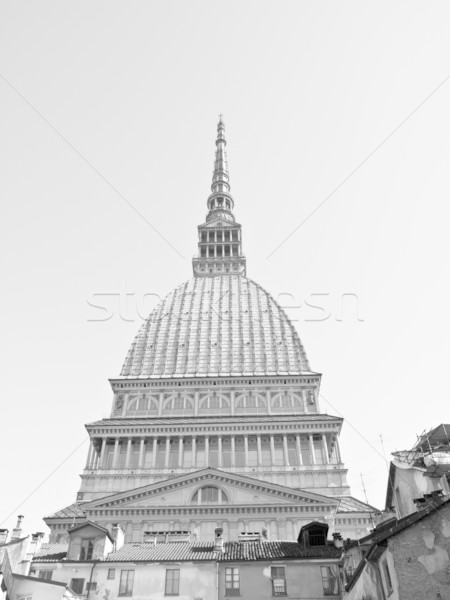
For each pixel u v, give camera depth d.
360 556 42.06
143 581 48.94
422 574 28.91
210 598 47.38
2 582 43.66
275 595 47.06
